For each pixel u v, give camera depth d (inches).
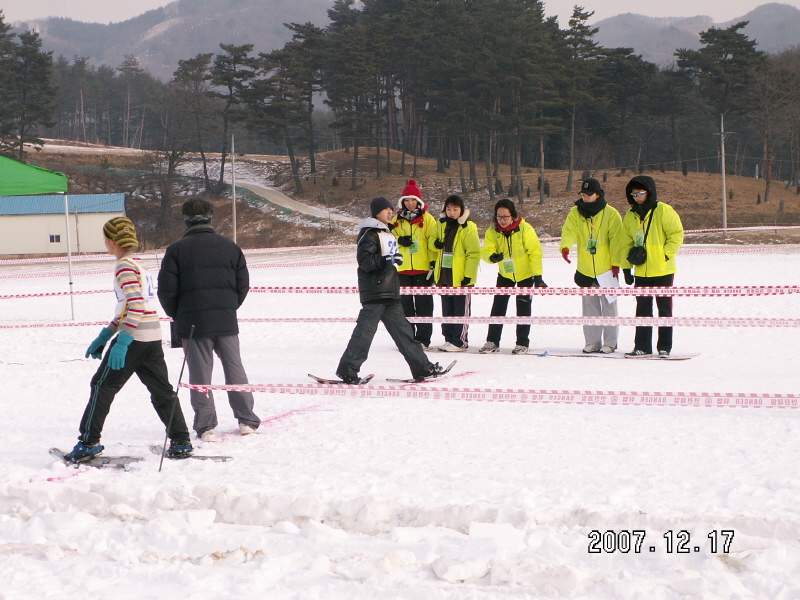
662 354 348.2
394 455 199.2
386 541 145.0
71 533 152.4
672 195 2982.3
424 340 390.6
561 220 2669.8
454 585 126.3
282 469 189.0
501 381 295.9
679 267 1011.3
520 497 161.2
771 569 126.3
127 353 199.5
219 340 227.3
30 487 172.7
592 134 3659.0
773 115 3174.2
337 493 166.4
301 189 3329.2
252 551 142.3
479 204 2974.9
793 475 173.0
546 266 1064.8
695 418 231.3
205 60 3572.8
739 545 135.3
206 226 229.6
